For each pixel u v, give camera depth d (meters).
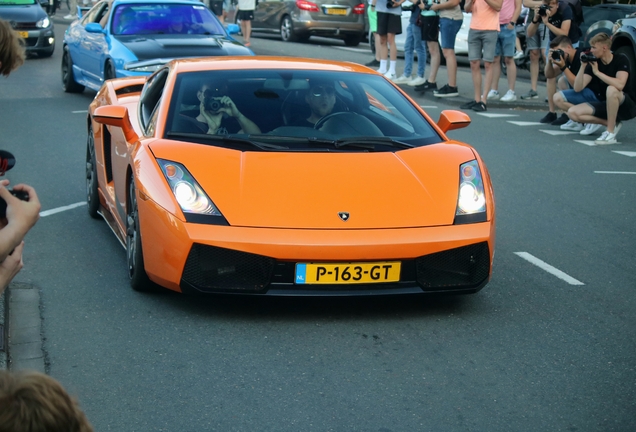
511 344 4.22
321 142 4.96
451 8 13.09
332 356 3.99
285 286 4.26
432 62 13.80
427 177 4.70
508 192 7.98
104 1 12.87
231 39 12.05
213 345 4.08
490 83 12.72
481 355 4.07
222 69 5.52
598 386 3.74
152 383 3.63
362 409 3.43
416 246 4.31
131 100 6.34
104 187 6.04
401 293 4.37
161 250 4.33
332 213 4.33
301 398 3.53
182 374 3.74
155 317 4.44
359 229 4.29
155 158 4.59
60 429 1.10
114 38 11.61
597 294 5.12
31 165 8.48
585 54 10.63
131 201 4.84
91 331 4.22
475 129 11.29
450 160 4.89
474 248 4.47
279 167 4.62
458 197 4.60
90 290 4.85
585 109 10.78
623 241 6.44
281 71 5.56
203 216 4.26
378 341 4.20
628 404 3.55
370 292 4.32
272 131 5.03
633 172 9.01
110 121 5.11
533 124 11.83
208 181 4.43
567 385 3.74
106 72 11.62
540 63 16.22
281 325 4.37
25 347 4.00
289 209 4.32
